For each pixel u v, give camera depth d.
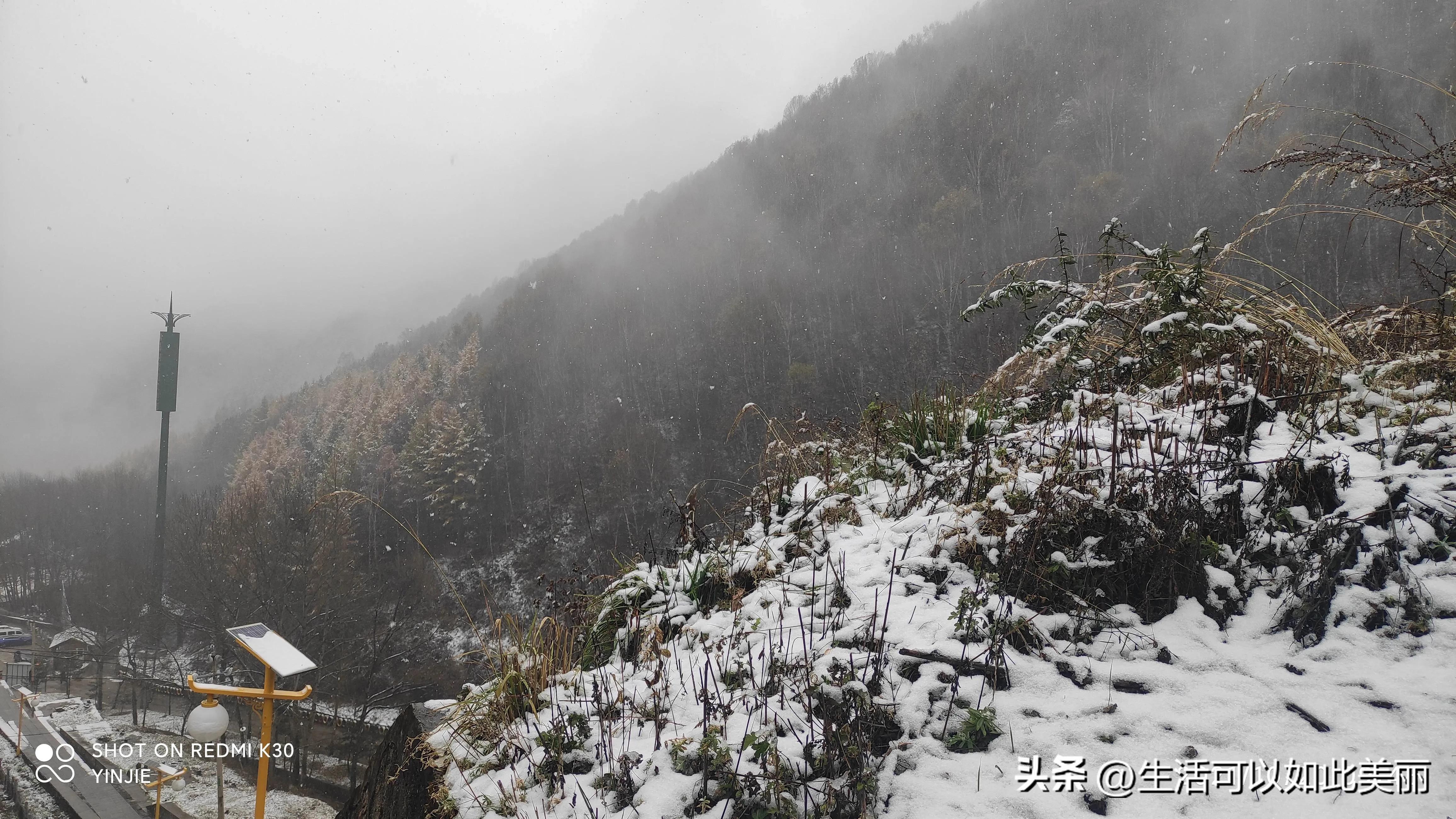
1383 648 1.92
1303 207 3.23
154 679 36.66
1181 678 1.96
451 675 30.36
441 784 2.24
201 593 33.41
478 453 71.31
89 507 105.75
